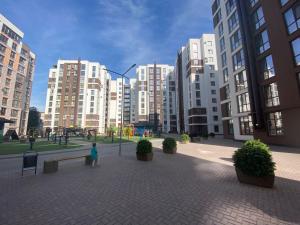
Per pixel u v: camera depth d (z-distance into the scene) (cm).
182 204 532
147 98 11606
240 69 2816
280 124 2028
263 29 2222
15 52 6025
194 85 6588
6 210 493
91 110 9125
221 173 907
